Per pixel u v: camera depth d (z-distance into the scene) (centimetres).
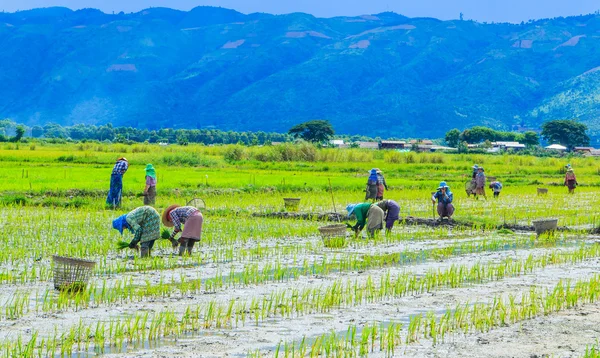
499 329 3278
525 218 8269
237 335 3136
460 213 8669
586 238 6631
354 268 4794
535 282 4388
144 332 3109
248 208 8738
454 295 3984
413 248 5769
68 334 3089
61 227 6481
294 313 3525
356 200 10044
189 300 3769
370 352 2919
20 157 18262
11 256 4938
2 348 2847
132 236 5981
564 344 3055
